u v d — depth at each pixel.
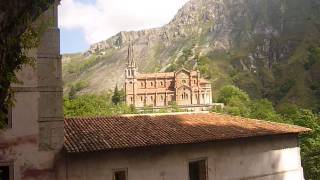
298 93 185.25
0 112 11.63
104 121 27.89
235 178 30.55
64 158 23.19
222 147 30.09
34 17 11.53
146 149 26.08
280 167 34.03
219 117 34.31
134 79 181.38
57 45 23.58
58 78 23.48
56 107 23.30
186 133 27.97
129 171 25.25
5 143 21.72
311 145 54.34
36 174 22.36
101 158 24.34
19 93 22.25
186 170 27.78
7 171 22.08
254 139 32.34
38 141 22.59
